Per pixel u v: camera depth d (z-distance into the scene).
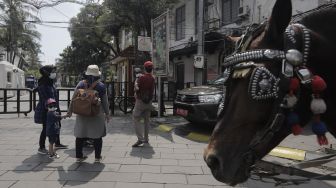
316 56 2.23
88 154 7.98
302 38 2.17
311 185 5.57
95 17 32.91
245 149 1.99
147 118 9.16
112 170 6.71
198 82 13.93
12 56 47.91
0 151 8.17
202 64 13.61
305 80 2.05
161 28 13.09
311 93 2.15
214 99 10.37
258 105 1.98
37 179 6.14
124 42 34.69
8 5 32.66
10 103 22.20
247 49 2.14
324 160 2.83
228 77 2.12
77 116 7.21
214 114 10.35
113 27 24.22
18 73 32.81
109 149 8.48
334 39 2.36
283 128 2.07
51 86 7.93
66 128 11.61
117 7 16.64
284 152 7.62
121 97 16.31
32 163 7.16
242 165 1.98
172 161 7.39
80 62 40.59
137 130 8.86
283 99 2.01
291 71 2.01
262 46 2.07
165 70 12.83
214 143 2.04
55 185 5.84
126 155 7.89
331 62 2.28
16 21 34.81
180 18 23.44
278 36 2.04
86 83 7.30
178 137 10.11
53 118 7.60
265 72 1.97
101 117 7.25
